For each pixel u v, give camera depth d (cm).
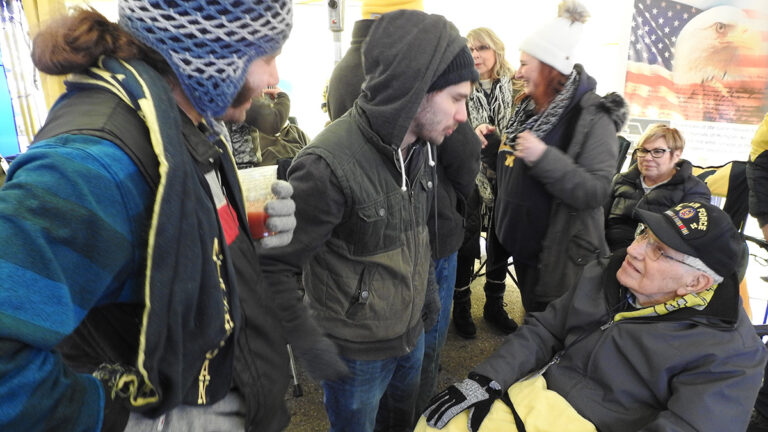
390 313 118
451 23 106
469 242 241
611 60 432
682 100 421
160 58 51
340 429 133
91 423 44
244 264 68
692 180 224
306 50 441
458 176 155
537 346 150
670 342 122
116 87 48
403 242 118
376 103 105
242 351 66
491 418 131
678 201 221
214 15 48
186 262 49
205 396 59
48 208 39
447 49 102
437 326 171
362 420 128
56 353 42
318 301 117
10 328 36
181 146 49
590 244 167
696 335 120
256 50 53
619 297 139
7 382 36
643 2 405
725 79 405
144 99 47
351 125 112
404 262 119
